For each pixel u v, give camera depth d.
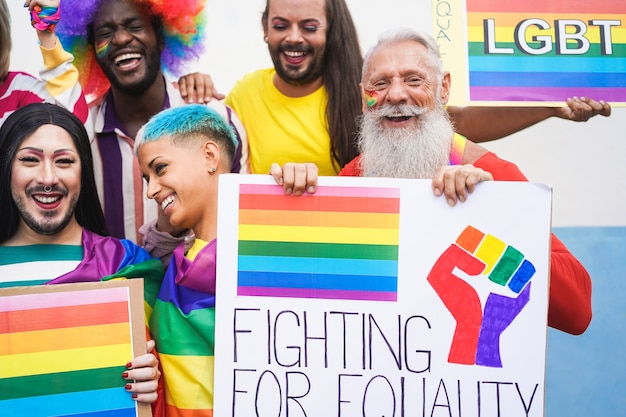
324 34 1.97
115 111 1.99
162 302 1.60
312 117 2.00
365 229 1.47
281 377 1.45
